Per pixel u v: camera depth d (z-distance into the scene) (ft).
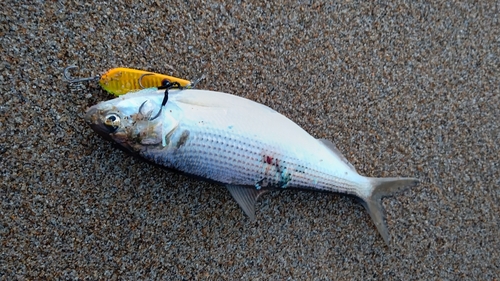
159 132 0.91
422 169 1.14
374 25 1.09
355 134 1.10
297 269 1.10
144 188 1.03
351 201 1.12
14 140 0.96
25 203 0.97
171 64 1.00
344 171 1.04
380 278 1.14
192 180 1.05
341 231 1.12
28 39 0.94
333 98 1.08
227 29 1.02
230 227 1.07
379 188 1.07
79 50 0.96
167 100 0.91
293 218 1.10
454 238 1.16
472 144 1.16
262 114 0.98
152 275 1.04
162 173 1.03
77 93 0.97
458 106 1.14
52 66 0.96
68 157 0.98
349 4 1.07
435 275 1.16
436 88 1.13
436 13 1.11
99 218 1.01
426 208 1.15
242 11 1.03
